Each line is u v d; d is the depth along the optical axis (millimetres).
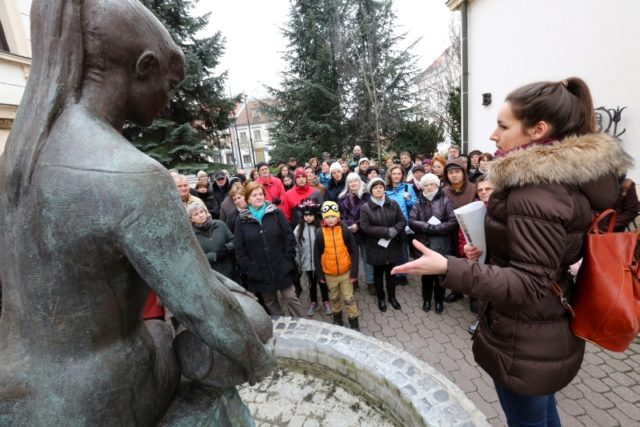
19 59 5738
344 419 1948
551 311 1251
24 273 727
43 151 693
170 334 1091
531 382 1276
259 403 2119
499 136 1333
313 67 16031
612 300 1139
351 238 3566
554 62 5812
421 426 1591
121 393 809
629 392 2506
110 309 759
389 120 16641
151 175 692
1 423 759
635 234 1213
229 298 809
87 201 666
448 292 4398
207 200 5406
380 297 4016
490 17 7121
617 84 4918
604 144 1096
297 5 16547
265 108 17156
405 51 16594
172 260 709
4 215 736
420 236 3850
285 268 3500
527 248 1092
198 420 1001
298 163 15953
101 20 714
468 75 8008
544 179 1093
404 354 2037
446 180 4289
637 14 4590
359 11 16656
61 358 753
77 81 726
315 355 2229
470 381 2779
